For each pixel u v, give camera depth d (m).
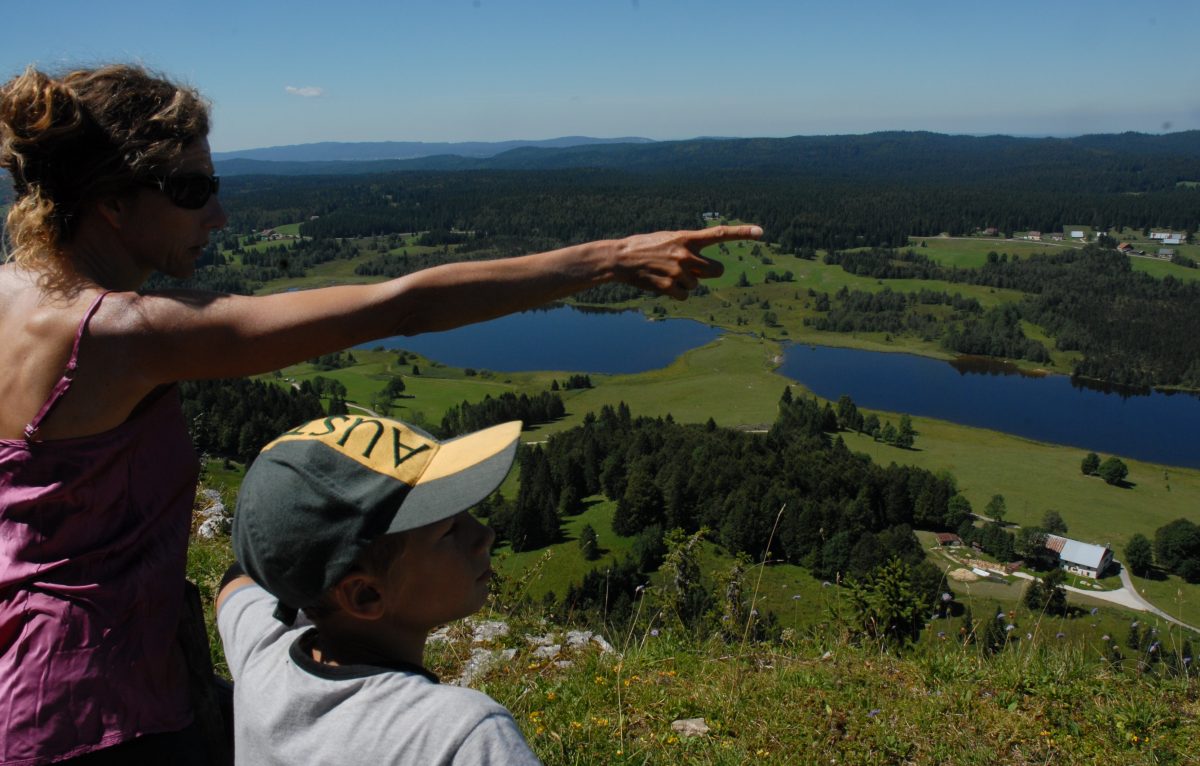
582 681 4.21
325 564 1.37
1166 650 4.71
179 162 1.65
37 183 1.56
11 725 1.47
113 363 1.50
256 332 1.51
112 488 1.57
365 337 1.58
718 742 3.62
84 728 1.52
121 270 1.69
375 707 1.36
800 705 4.04
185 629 1.76
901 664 4.68
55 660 1.50
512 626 5.07
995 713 4.09
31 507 1.52
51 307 1.51
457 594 1.51
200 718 1.75
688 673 4.48
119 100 1.58
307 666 1.45
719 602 5.33
